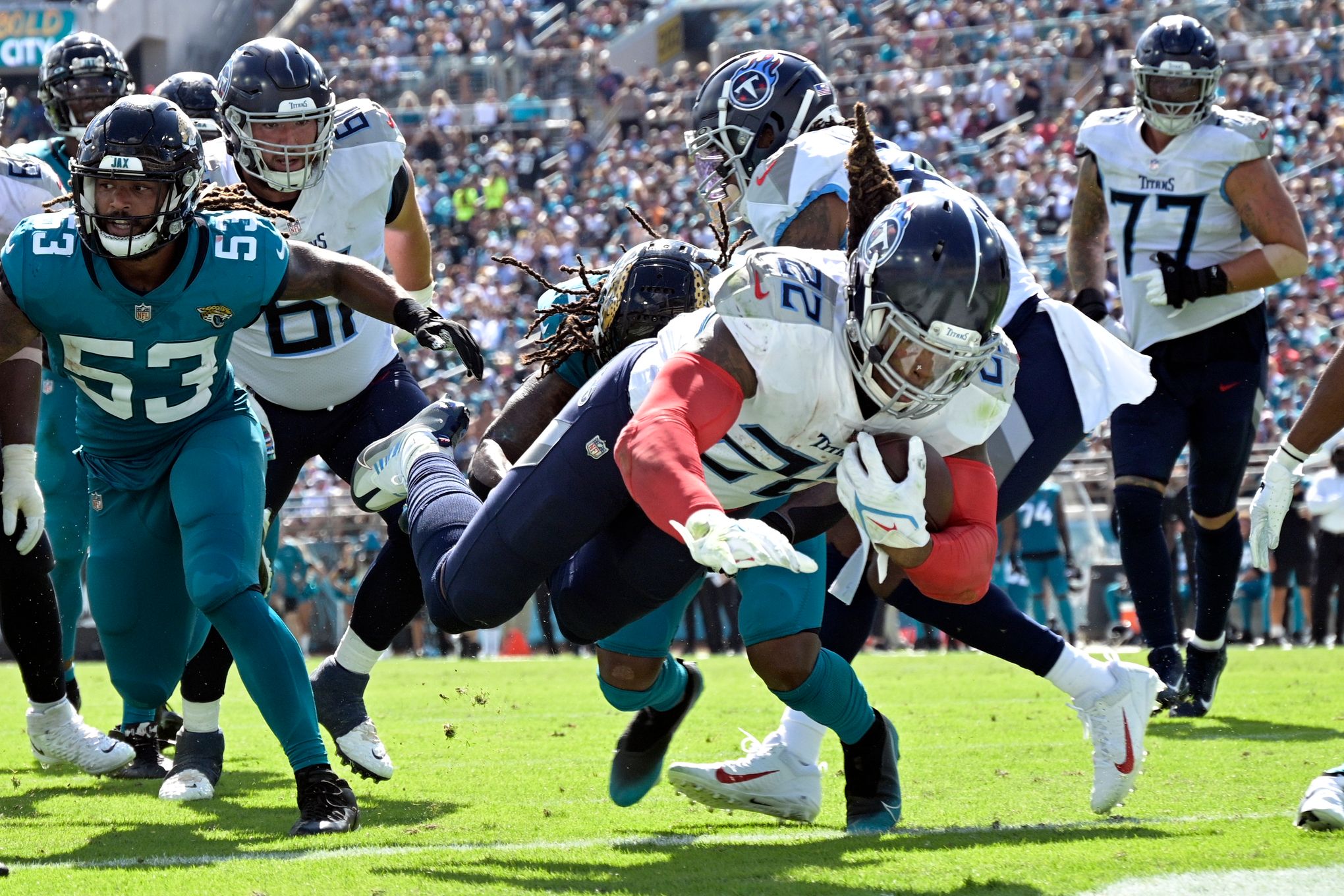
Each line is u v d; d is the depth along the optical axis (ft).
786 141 33.83
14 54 187.42
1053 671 30.58
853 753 30.50
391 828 30.66
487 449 32.63
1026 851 26.07
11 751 46.98
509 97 203.31
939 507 25.41
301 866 25.75
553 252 172.76
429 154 189.67
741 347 24.75
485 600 29.32
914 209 23.85
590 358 33.06
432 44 212.23
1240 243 50.72
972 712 54.34
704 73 193.98
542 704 63.00
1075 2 190.90
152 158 27.94
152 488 32.65
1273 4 180.04
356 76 203.82
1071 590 110.22
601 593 30.04
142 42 183.11
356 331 40.24
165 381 31.32
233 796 35.83
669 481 23.35
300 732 29.96
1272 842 25.82
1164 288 48.08
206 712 36.42
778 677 29.45
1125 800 32.12
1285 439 31.17
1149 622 51.06
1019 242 164.04
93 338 30.17
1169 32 48.73
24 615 38.24
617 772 34.01
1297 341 136.87
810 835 29.63
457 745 46.91
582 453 28.17
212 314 30.42
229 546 30.60
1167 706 50.80
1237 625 105.40
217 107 39.47
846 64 192.13
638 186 176.86
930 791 34.91
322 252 31.45
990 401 25.82
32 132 188.96
